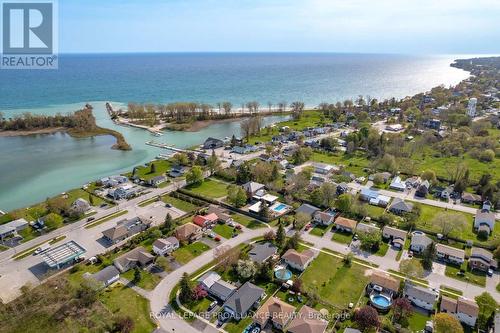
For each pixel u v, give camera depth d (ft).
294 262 268.21
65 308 222.28
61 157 559.38
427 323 212.84
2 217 335.26
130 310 223.10
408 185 435.53
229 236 314.35
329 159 537.24
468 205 385.09
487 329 211.20
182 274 261.03
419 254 290.56
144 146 623.36
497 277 264.93
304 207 354.74
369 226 321.11
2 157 555.69
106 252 285.43
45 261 264.93
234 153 561.84
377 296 237.04
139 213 357.20
